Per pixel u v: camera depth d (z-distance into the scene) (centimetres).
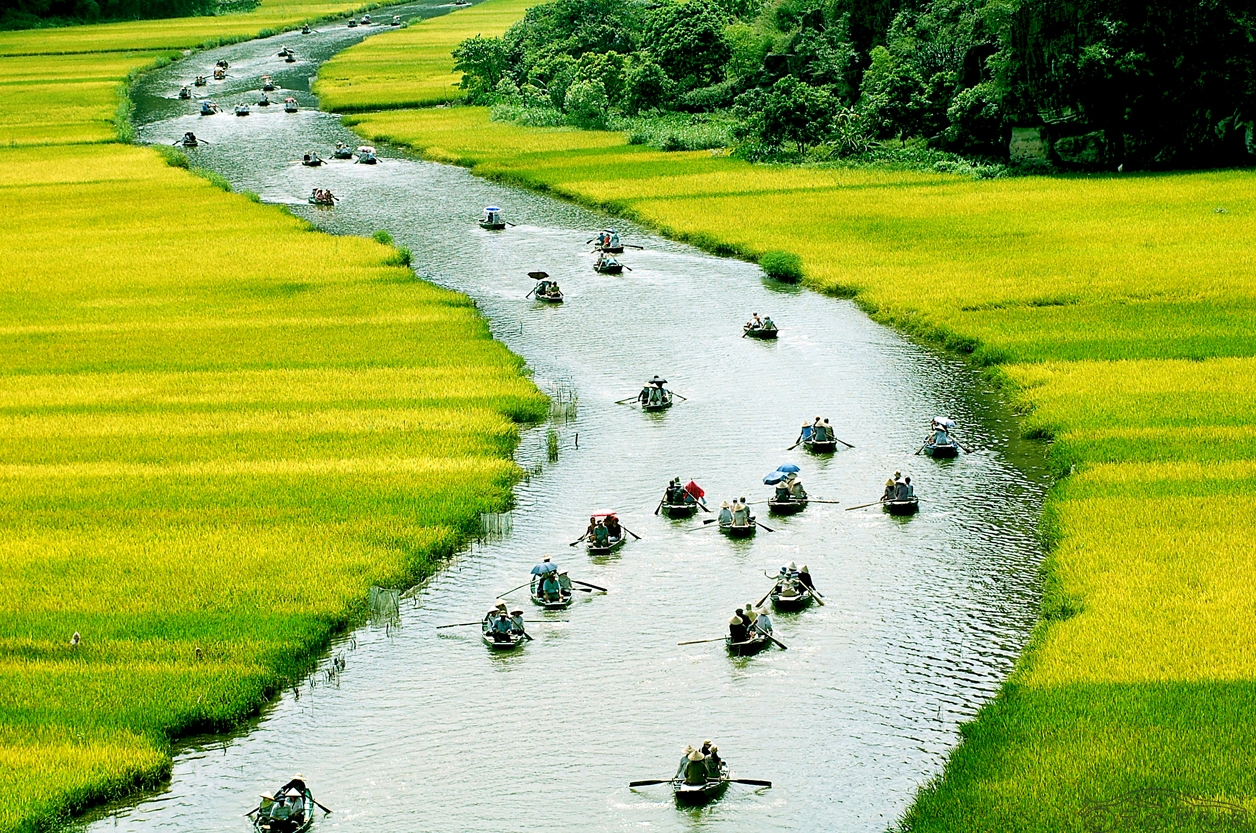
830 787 5519
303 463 8838
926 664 6406
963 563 7400
